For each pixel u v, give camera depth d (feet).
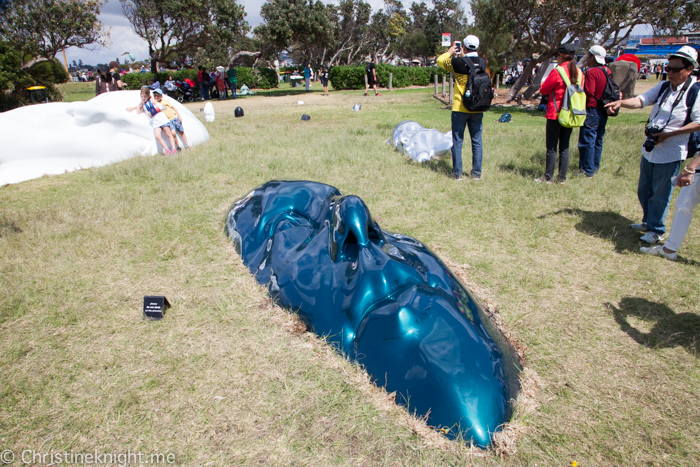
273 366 9.70
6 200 22.00
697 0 47.47
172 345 10.61
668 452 7.74
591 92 22.43
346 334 9.53
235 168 26.40
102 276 14.16
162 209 19.81
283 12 95.04
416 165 26.99
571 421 8.39
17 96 59.62
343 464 7.38
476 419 7.64
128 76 92.22
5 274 14.24
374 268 9.57
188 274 14.19
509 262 15.08
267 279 12.70
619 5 47.39
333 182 23.39
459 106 22.62
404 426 7.98
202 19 94.17
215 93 89.92
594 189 21.85
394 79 103.76
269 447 7.72
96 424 8.26
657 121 15.10
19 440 7.93
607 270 14.40
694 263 14.67
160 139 29.94
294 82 120.16
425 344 8.31
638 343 10.74
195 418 8.38
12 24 71.92
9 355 10.21
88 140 28.55
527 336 11.03
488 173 24.95
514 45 62.13
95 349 10.52
